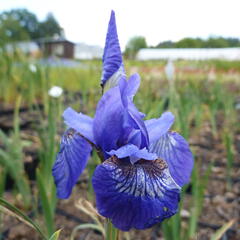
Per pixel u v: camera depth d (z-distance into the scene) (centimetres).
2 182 26
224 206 36
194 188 27
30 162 40
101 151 16
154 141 17
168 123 17
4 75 73
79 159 17
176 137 18
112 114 16
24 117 63
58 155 17
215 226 32
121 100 16
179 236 23
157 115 24
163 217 13
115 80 17
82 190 39
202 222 33
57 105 55
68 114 16
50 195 28
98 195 14
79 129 16
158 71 99
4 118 62
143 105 44
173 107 51
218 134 61
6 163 33
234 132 63
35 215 31
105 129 16
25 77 68
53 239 14
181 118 37
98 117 16
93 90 77
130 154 14
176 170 18
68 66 98
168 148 18
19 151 37
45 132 44
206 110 73
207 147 53
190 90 66
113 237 15
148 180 14
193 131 61
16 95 73
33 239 29
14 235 30
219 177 43
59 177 17
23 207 34
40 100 77
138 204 13
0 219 27
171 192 14
